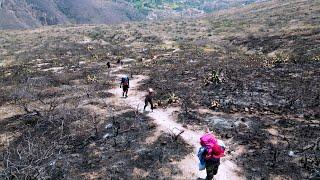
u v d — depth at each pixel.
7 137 22.52
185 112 24.56
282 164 16.16
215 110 24.88
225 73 37.69
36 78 44.06
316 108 23.52
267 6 138.50
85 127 22.89
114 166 17.03
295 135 19.27
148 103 28.34
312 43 53.81
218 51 67.31
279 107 24.36
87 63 58.41
